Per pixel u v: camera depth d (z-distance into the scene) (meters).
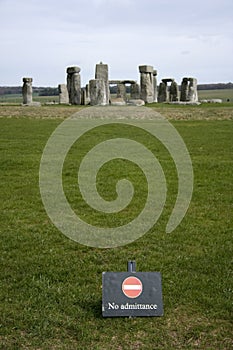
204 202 10.90
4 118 28.05
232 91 135.38
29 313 5.81
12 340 5.29
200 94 110.56
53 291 6.41
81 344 5.24
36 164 15.15
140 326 5.54
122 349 5.15
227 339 5.34
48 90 112.00
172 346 5.21
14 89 129.75
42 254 7.72
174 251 7.89
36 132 22.28
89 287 6.57
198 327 5.55
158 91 52.75
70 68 45.25
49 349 5.15
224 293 6.35
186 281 6.71
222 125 25.88
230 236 8.60
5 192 11.69
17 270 7.10
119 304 5.71
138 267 7.19
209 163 15.52
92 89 40.41
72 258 7.61
